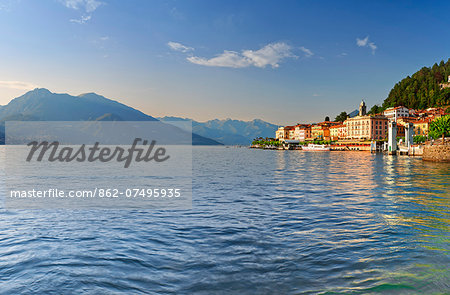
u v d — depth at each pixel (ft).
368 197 87.25
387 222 57.16
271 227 54.08
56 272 35.53
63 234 51.49
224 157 420.36
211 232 51.19
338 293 29.89
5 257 40.73
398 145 428.15
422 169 196.65
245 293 30.01
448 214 64.28
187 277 33.76
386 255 39.68
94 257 40.22
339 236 48.11
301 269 35.45
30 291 30.94
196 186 115.14
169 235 49.85
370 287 31.07
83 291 30.86
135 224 57.62
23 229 54.95
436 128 343.67
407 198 85.15
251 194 93.81
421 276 33.53
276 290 30.55
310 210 68.74
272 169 204.95
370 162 279.08
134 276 34.22
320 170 193.98
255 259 38.58
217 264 37.17
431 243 44.47
